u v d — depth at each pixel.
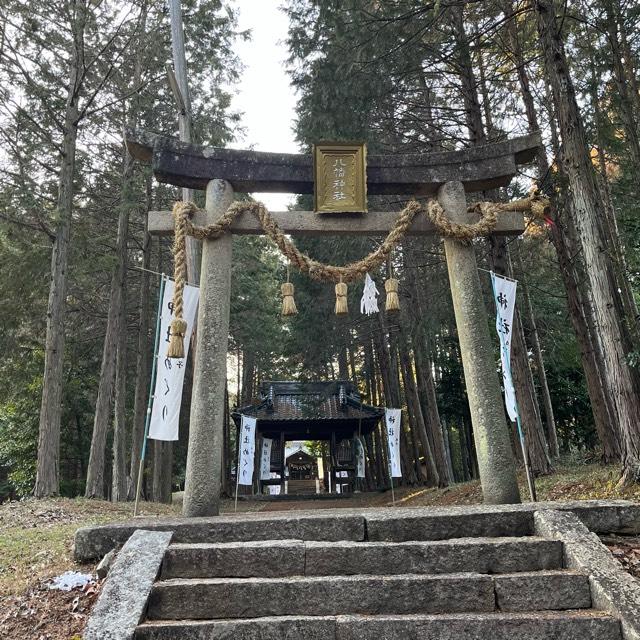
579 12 9.97
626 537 4.43
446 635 3.17
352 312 17.58
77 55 12.51
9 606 3.84
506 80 11.70
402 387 25.36
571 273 10.79
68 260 11.83
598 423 10.24
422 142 12.17
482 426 5.68
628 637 3.04
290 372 30.77
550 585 3.52
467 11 11.39
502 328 6.70
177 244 5.76
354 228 6.27
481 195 12.60
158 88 15.40
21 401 18.66
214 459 5.29
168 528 4.33
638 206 11.30
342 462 22.78
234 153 6.13
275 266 25.83
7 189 11.13
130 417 22.67
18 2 11.88
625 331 7.29
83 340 17.38
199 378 5.50
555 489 8.97
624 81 9.90
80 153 13.82
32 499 10.40
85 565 4.31
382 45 10.09
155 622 3.30
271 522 4.36
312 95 11.71
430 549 3.89
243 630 3.18
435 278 14.27
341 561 3.86
